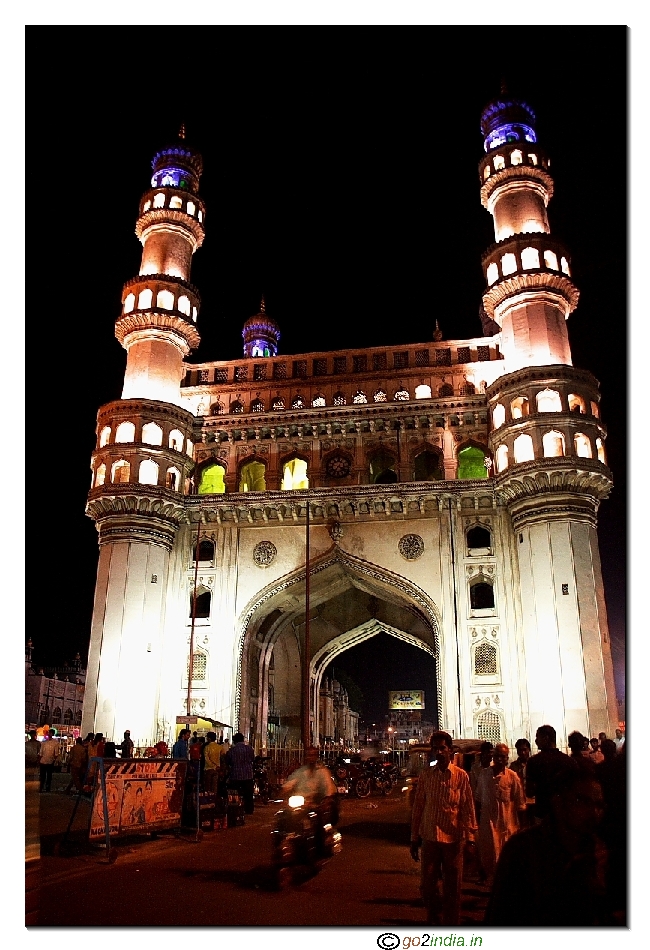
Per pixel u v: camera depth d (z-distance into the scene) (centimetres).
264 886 834
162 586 2706
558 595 2358
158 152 3403
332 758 3039
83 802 1736
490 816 816
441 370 2934
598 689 2247
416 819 662
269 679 3275
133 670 2511
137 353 2994
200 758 1368
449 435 2817
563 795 330
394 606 3162
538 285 2789
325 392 3008
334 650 3428
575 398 2600
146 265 3164
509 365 2786
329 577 2852
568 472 2438
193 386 3108
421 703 5275
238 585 2764
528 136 3189
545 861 321
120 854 1040
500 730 2412
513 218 2978
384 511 2736
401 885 859
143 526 2695
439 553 2653
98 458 2766
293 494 2777
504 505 2647
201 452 3008
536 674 2330
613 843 385
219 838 1261
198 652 2706
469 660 2503
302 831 877
